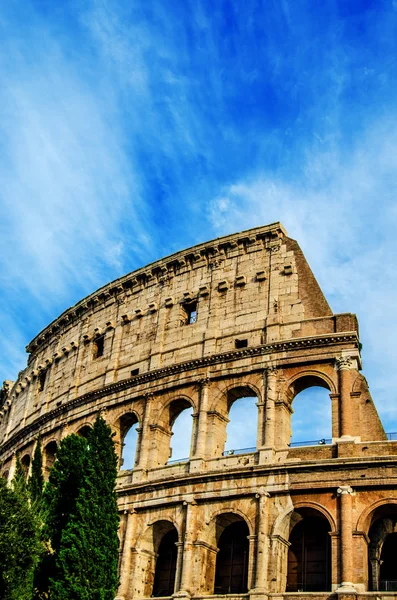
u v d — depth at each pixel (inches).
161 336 2945.4
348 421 2324.1
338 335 2480.3
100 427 2395.4
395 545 2298.2
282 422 2438.5
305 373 2487.7
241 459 2431.1
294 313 2642.7
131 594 2432.3
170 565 2536.9
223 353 2650.1
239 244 2933.1
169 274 3110.2
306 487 2247.8
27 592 2107.5
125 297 3257.9
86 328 3408.0
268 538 2233.0
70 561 2101.4
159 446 2714.1
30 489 2484.0
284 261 2785.4
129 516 2568.9
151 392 2805.1
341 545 2118.6
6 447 3722.9
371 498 2177.7
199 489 2432.3
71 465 2390.5
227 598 2192.4
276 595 2123.5
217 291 2871.6
